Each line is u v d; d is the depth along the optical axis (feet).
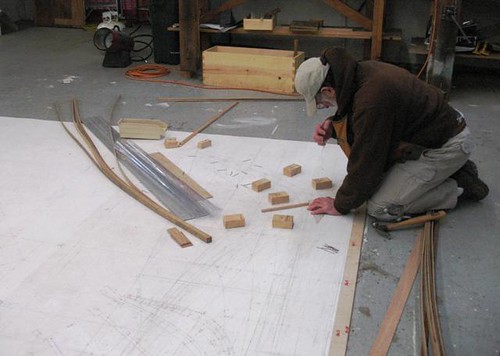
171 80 15.72
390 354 6.11
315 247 7.90
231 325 6.46
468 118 13.00
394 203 8.38
